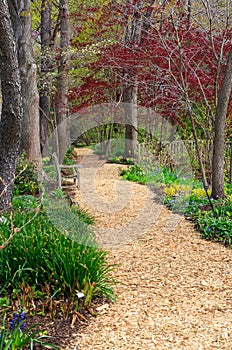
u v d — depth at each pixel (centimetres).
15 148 531
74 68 1428
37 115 894
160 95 877
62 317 331
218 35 828
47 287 346
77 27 1238
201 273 439
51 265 359
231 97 852
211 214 614
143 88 1003
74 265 352
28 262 368
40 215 496
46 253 371
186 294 390
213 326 328
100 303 365
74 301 348
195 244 533
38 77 1299
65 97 1257
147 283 416
